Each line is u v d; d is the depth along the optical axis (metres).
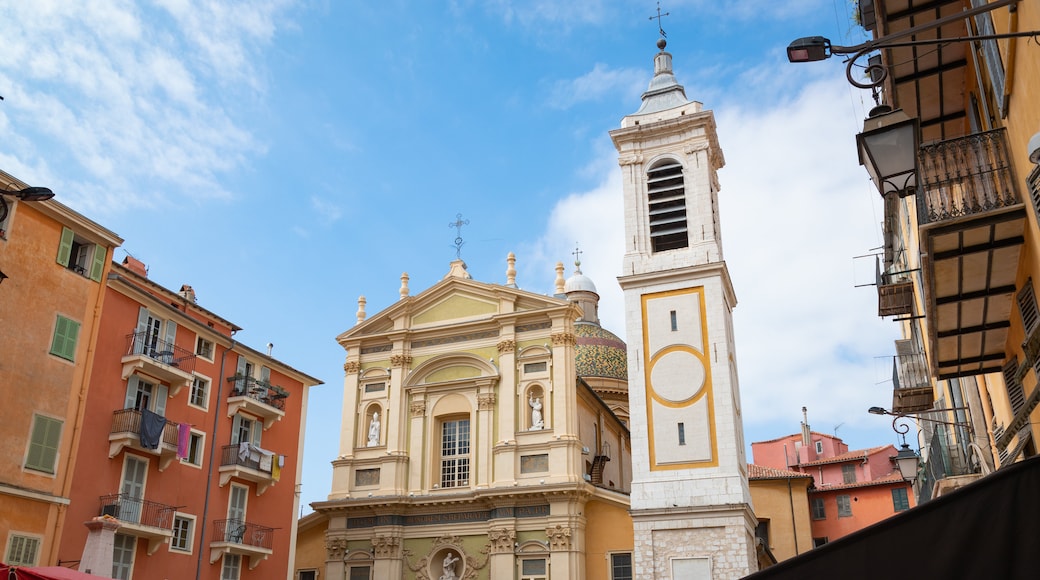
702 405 44.16
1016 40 12.12
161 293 41.31
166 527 35.00
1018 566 6.74
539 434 46.81
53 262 32.41
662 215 49.12
